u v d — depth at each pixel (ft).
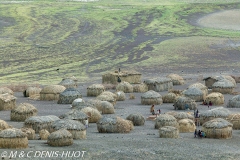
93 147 355.97
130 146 363.56
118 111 541.34
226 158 347.15
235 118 460.14
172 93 605.73
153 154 344.90
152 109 527.81
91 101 529.04
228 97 640.99
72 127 393.50
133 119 467.52
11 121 485.97
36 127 431.02
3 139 349.41
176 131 407.85
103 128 428.56
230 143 394.73
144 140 389.60
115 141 382.63
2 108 553.23
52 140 359.05
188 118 472.03
